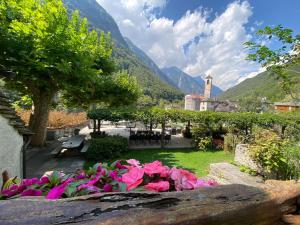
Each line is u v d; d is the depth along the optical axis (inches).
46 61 360.2
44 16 362.0
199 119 554.9
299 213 38.0
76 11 476.1
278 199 35.8
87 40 494.3
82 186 36.5
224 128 661.9
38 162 391.5
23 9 359.9
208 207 30.2
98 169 48.4
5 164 203.5
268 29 154.6
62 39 363.3
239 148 324.8
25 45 357.1
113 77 650.2
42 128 492.4
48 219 24.1
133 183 38.9
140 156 462.0
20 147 239.1
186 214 28.3
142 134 607.2
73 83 401.7
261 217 33.9
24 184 42.7
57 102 637.9
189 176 44.3
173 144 605.9
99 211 26.0
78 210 25.6
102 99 589.9
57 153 408.2
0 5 355.9
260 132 353.1
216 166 309.4
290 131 420.5
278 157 232.2
